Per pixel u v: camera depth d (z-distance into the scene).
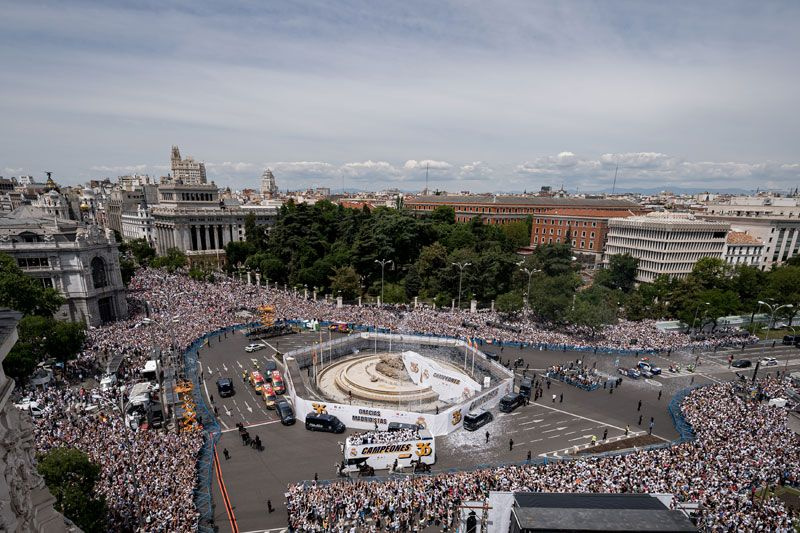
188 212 178.75
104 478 37.56
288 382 64.62
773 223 149.38
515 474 41.59
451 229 150.38
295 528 35.97
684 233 136.00
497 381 65.31
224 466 46.03
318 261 126.69
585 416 59.41
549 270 125.44
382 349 84.00
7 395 15.44
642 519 28.23
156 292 113.31
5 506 14.65
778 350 90.50
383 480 43.53
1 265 73.25
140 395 56.41
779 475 43.34
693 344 89.44
